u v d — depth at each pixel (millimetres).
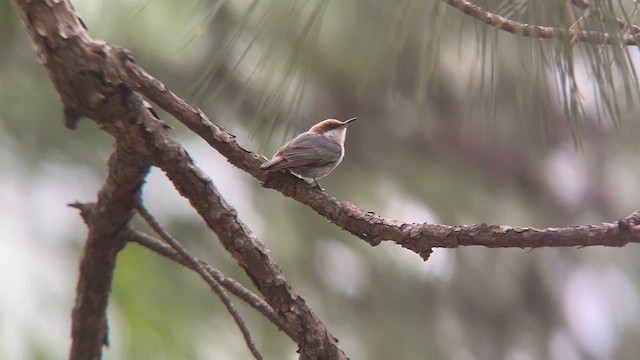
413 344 11453
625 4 4711
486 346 12766
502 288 13102
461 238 5242
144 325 7918
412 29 4336
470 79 4500
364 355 10922
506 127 11078
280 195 10531
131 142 5598
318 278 10820
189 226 9734
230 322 9219
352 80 9461
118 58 5426
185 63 8609
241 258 5781
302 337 5812
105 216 6203
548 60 4188
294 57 4469
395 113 11070
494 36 4234
